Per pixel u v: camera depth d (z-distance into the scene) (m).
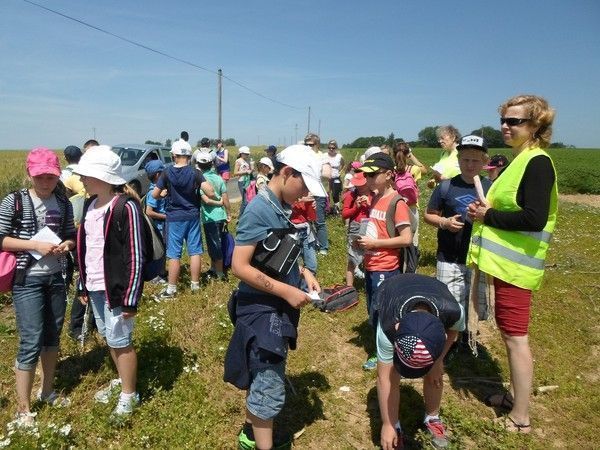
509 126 3.45
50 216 3.69
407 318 2.57
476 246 3.72
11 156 41.09
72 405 3.84
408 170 6.20
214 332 5.08
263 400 3.02
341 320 5.73
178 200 6.24
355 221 6.21
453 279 4.39
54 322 3.77
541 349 5.14
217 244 7.02
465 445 3.46
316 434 3.64
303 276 3.46
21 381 3.57
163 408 3.73
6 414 3.61
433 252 9.13
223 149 16.70
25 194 3.63
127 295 3.45
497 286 3.57
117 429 3.55
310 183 2.80
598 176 31.31
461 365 4.75
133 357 3.67
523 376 3.57
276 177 2.92
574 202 25.33
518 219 3.34
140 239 3.49
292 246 2.94
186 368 4.24
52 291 3.71
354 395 4.19
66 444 3.30
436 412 3.46
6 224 3.54
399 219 4.23
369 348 5.03
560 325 5.74
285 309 3.04
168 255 6.32
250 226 2.87
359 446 3.54
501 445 3.41
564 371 4.63
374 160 4.26
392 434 3.14
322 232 8.86
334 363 4.72
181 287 6.70
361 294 6.62
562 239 11.55
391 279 3.22
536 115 3.37
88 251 3.61
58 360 4.56
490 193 3.62
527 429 3.65
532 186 3.29
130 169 14.27
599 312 6.20
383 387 3.07
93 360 4.57
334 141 13.27
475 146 4.25
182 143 6.30
